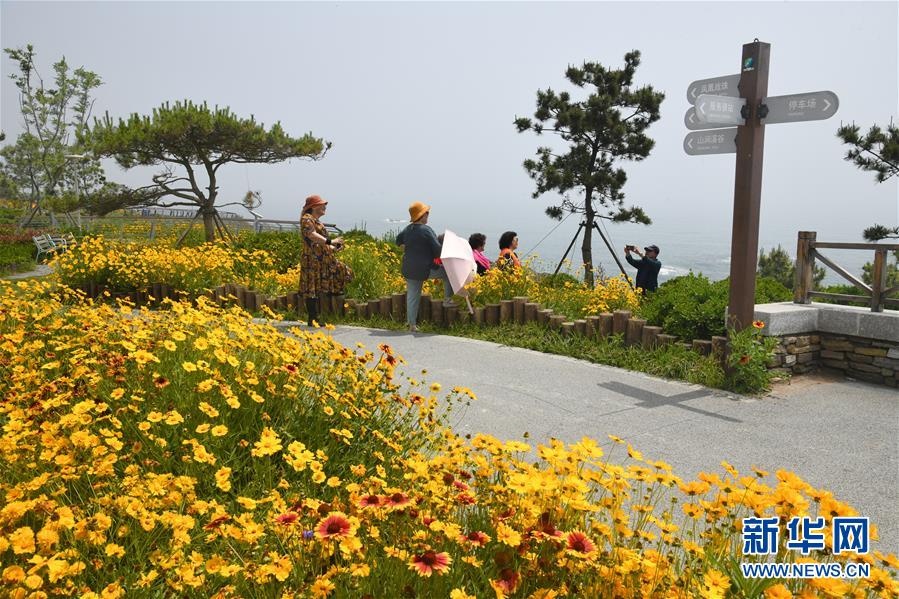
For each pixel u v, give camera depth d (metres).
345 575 2.05
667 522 2.50
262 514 2.69
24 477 2.58
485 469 2.71
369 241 16.05
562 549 2.18
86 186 34.34
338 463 3.45
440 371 6.81
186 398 3.42
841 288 10.52
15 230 32.78
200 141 20.58
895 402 5.85
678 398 5.91
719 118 6.11
